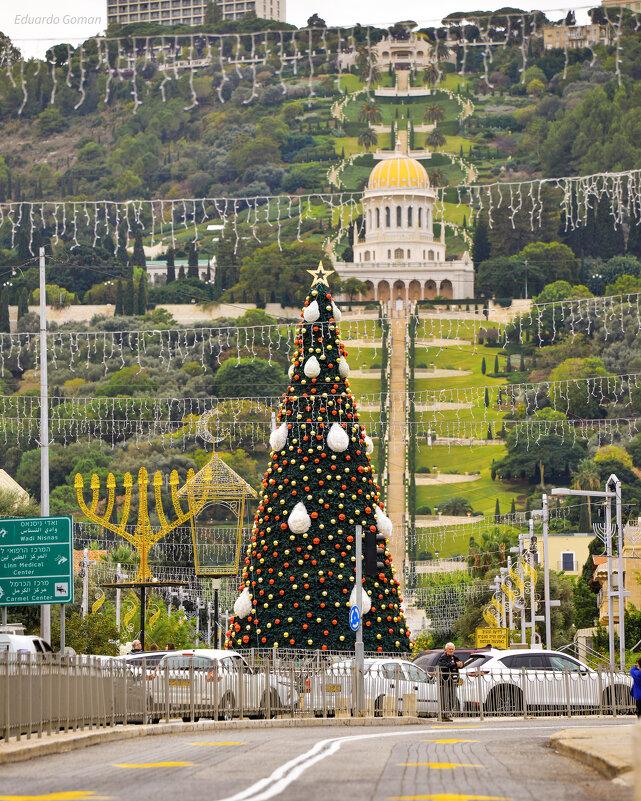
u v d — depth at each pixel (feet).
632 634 603.67
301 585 351.67
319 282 371.97
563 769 142.51
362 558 331.36
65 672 196.03
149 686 241.55
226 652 271.69
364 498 360.69
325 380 365.40
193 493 418.51
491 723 258.57
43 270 369.91
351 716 277.85
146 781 130.41
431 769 142.10
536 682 282.97
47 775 137.59
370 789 123.13
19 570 285.84
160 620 602.44
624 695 293.64
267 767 143.95
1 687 168.66
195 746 178.50
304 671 281.33
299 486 358.23
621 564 416.26
